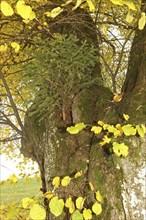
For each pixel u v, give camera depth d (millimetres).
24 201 2475
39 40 3359
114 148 2344
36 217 2348
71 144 3094
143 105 2627
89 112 3141
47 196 2656
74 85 3119
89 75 3162
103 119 2877
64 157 3076
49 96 3035
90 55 2994
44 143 3393
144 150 2498
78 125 2537
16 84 4965
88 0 2033
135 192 2508
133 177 2508
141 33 3182
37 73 2922
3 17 4492
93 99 3207
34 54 3094
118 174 2566
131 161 2514
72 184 2906
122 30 5254
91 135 3062
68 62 2908
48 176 3158
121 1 2047
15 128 3543
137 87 2809
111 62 5156
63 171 3033
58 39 3012
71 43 2924
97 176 2705
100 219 2639
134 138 2518
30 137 3543
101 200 2525
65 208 2943
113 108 2926
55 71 2928
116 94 2982
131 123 2561
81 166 2953
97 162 2746
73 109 3205
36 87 3049
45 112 3447
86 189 2844
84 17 3773
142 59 2998
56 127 3229
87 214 2465
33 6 3885
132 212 2510
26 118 3617
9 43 4117
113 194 2600
